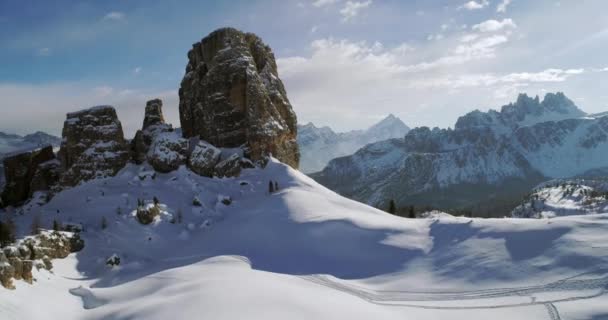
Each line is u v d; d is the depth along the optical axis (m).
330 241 93.75
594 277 66.06
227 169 137.50
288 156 160.75
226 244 97.00
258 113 150.00
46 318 59.50
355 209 116.06
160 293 64.31
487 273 73.81
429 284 74.19
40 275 73.94
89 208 113.19
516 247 79.06
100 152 136.88
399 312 62.38
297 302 58.84
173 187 129.50
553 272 69.88
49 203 121.56
